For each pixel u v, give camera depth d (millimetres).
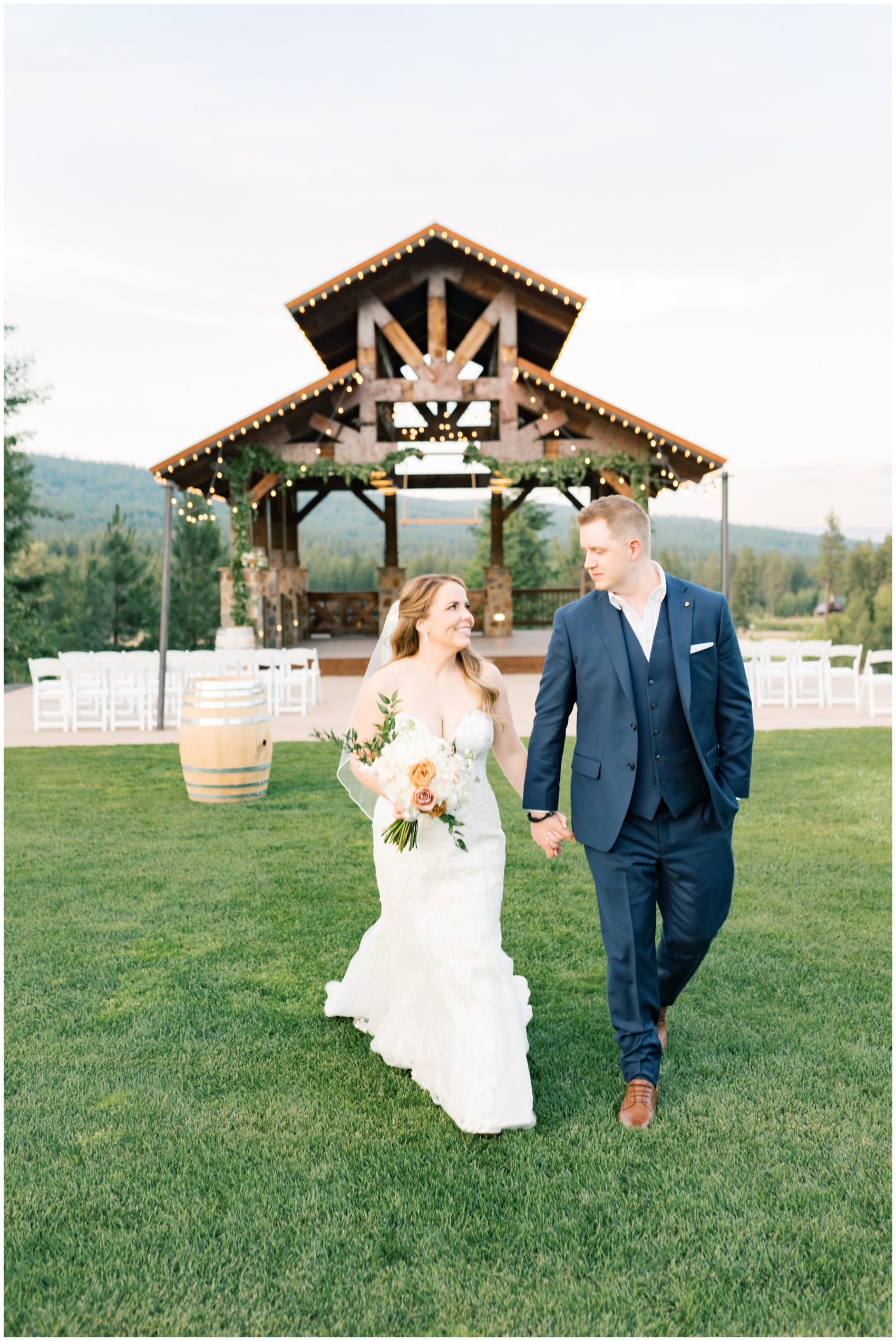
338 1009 3043
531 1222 1993
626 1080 2486
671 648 2486
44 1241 1954
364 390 15570
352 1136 2363
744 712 2549
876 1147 2275
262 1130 2398
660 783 2492
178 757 8586
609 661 2518
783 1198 2072
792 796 6504
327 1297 1777
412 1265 1865
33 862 5043
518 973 3457
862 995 3221
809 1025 2982
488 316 15492
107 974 3488
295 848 5316
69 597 46688
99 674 10461
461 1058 2432
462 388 15547
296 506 21797
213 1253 1909
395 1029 2697
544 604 23531
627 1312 1728
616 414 14820
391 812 2604
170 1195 2113
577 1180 2150
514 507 20500
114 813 6215
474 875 2566
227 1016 3115
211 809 6324
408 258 15461
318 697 12539
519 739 2889
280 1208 2062
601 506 2523
